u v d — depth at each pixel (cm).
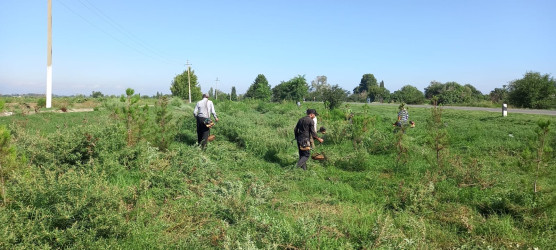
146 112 849
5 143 445
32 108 2088
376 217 483
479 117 2095
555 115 2131
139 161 623
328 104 2900
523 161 582
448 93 5875
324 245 371
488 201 543
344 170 816
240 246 356
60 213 349
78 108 2623
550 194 529
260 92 6303
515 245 411
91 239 335
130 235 367
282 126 1489
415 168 786
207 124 923
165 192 515
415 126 1647
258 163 831
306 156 790
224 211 477
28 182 394
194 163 652
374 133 1131
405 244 388
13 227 328
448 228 470
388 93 7894
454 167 707
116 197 392
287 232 388
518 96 3616
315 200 576
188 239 391
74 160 571
